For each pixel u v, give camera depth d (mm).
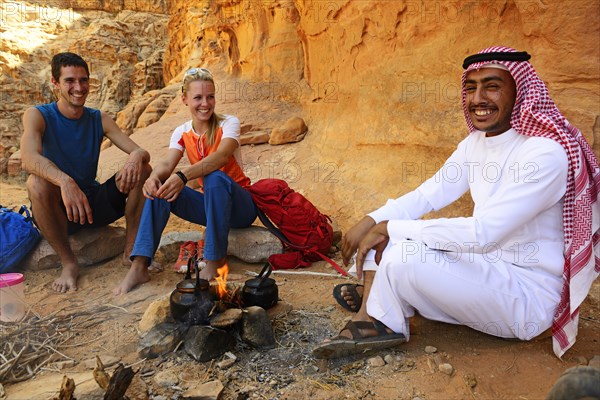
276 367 2236
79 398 1851
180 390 2064
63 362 2273
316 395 2035
